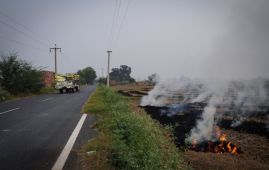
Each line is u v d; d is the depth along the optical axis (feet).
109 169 18.47
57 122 38.96
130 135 24.58
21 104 69.56
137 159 18.60
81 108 57.77
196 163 23.13
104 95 86.94
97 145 24.02
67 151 23.30
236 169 22.31
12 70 107.45
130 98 86.28
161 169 18.30
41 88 133.59
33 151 23.41
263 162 25.02
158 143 25.71
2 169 18.95
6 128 34.35
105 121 35.14
